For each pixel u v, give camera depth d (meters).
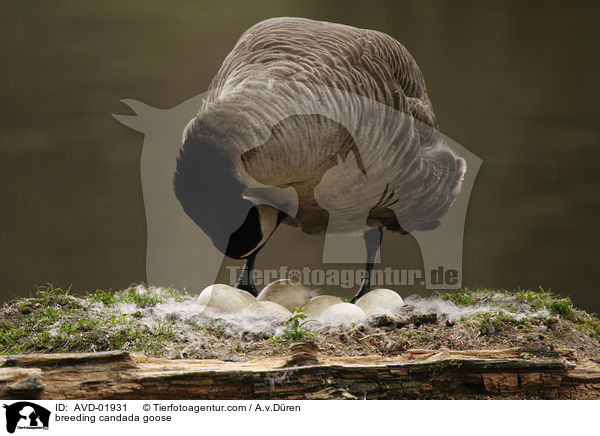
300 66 8.59
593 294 19.20
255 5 41.69
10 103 31.00
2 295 18.39
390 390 7.13
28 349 7.76
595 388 7.67
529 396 7.48
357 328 8.18
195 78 31.70
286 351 7.66
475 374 7.34
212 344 7.82
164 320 8.55
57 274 19.88
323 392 6.91
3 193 25.19
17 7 40.94
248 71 8.60
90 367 6.71
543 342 8.26
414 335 8.12
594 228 23.53
